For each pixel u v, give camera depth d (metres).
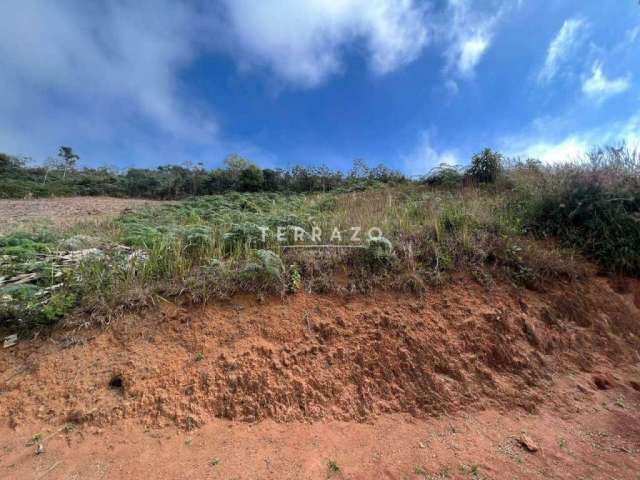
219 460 2.01
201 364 2.63
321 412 2.43
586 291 3.91
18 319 2.78
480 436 2.32
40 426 2.21
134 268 3.39
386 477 1.92
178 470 1.93
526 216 5.07
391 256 3.78
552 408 2.64
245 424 2.32
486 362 2.96
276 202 8.80
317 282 3.51
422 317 3.21
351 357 2.80
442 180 9.12
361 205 6.86
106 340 2.78
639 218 4.36
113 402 2.37
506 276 3.84
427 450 2.16
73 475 1.89
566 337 3.36
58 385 2.45
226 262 3.61
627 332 3.61
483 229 4.54
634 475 2.01
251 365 2.63
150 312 3.02
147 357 2.66
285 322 3.04
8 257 3.44
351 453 2.10
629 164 5.03
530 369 2.95
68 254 3.81
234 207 8.29
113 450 2.07
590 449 2.24
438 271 3.74
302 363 2.72
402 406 2.55
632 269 4.26
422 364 2.82
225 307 3.15
